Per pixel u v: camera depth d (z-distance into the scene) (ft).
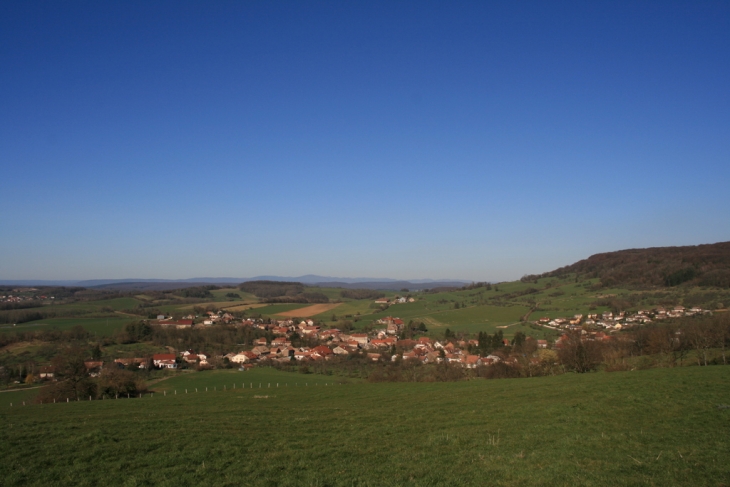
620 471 55.11
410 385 176.96
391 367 290.35
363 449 69.31
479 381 179.11
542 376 188.85
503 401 116.98
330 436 79.00
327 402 139.64
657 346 227.81
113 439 71.31
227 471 57.62
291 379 273.95
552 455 63.16
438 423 90.58
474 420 91.91
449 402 123.13
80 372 215.31
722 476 51.60
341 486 52.24
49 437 73.20
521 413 97.04
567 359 206.39
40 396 198.59
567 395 116.78
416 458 63.82
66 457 61.77
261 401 148.46
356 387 180.04
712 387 106.01
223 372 304.71
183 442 71.05
